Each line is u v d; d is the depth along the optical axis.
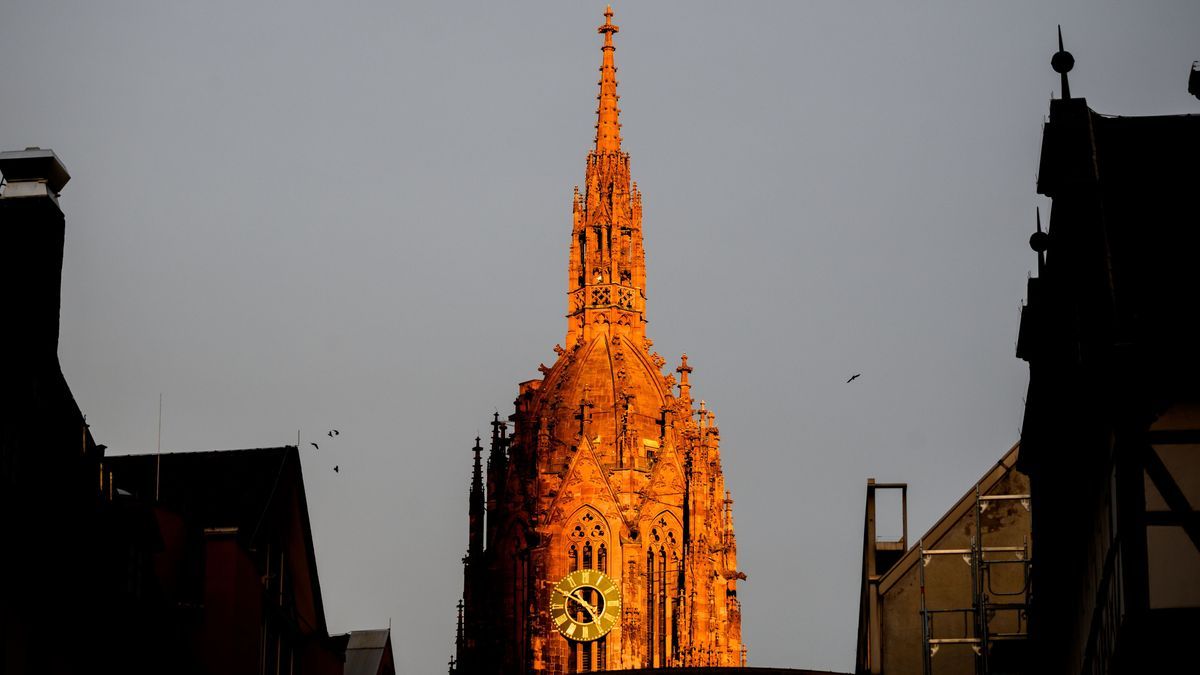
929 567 183.25
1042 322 143.62
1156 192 126.88
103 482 153.00
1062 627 146.12
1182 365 119.69
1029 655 167.12
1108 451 121.94
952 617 181.88
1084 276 128.12
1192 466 118.56
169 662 157.25
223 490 176.50
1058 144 133.25
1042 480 148.38
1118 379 120.19
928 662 176.50
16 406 136.75
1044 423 145.62
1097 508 127.06
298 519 184.00
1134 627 116.81
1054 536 145.12
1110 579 121.75
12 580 135.12
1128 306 122.44
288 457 181.38
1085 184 128.00
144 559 155.00
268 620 172.88
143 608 154.00
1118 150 129.50
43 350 141.75
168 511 162.25
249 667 165.38
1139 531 118.06
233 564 162.88
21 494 137.00
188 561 162.75
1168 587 117.12
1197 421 119.06
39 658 139.00
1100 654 125.62
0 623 133.50
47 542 140.12
